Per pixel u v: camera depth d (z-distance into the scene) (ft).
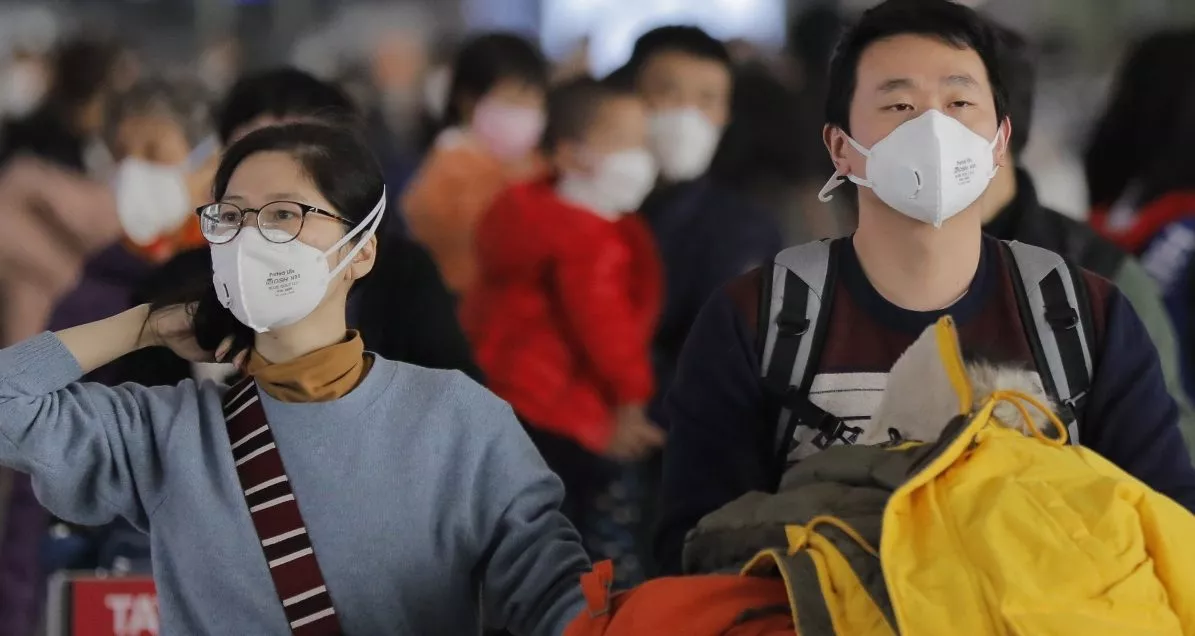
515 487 16.83
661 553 18.67
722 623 15.15
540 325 28.45
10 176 34.78
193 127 25.82
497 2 58.54
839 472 16.62
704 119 30.66
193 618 16.39
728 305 18.31
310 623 16.20
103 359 16.75
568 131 29.17
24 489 28.22
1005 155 18.79
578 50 46.80
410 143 45.47
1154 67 26.73
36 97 47.16
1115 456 17.69
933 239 17.63
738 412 18.16
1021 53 21.36
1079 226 21.72
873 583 14.89
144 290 21.15
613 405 28.71
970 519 14.67
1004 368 17.01
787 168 31.86
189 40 60.29
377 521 16.38
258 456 16.43
